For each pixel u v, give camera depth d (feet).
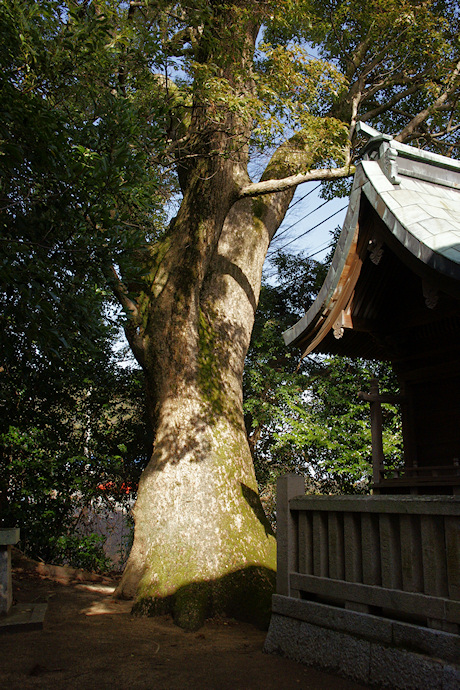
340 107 39.55
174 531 24.39
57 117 15.79
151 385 28.22
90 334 17.19
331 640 14.88
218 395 28.04
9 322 16.98
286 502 17.62
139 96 26.91
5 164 15.55
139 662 15.76
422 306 20.49
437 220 15.90
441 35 35.91
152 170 22.16
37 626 19.20
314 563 16.33
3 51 17.11
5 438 35.65
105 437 42.27
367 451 39.96
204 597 22.48
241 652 17.52
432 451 20.89
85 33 19.10
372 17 35.73
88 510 43.34
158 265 29.60
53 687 13.25
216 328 30.22
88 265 16.99
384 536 14.25
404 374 22.11
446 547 12.67
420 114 38.04
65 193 16.15
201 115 29.35
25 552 38.01
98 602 24.95
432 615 12.55
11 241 14.79
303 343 20.63
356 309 21.03
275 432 44.70
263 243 34.81
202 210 28.60
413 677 12.41
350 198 18.79
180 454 25.85
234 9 28.53
